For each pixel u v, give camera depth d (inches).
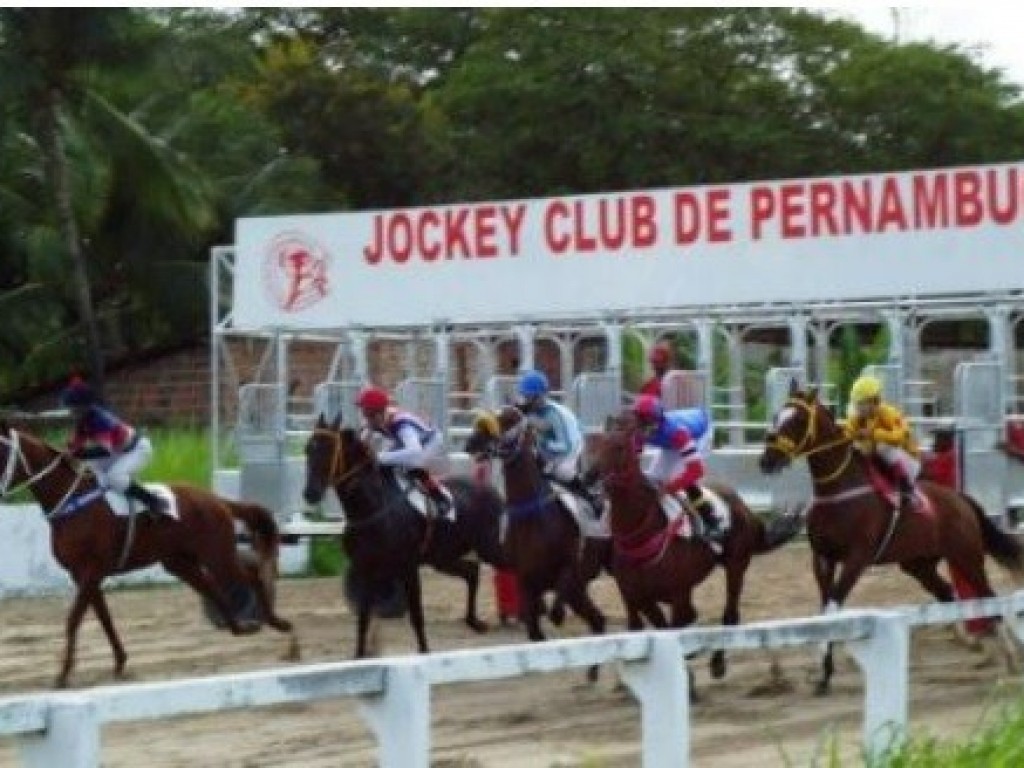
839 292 780.6
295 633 637.3
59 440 1221.1
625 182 1788.9
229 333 917.2
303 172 1630.2
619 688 560.1
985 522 629.9
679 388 751.7
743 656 640.4
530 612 593.3
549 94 1792.6
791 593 845.8
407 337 929.5
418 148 1831.9
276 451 866.8
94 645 674.8
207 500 608.7
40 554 847.1
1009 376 836.0
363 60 2100.1
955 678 586.6
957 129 1819.6
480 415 612.4
